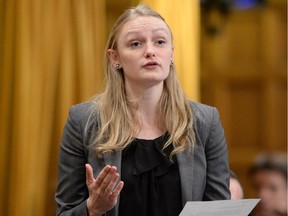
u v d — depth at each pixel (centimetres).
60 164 459
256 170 898
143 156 441
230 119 1565
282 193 880
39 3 862
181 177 437
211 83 1569
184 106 459
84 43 880
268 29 1549
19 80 849
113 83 461
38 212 858
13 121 848
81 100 875
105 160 439
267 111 1543
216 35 1509
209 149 457
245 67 1557
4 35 859
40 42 861
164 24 454
